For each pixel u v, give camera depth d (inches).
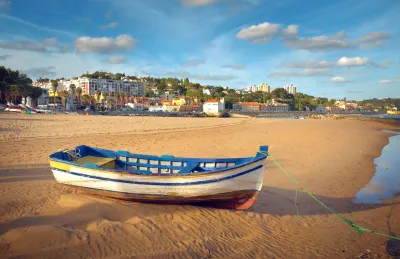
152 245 249.4
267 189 476.4
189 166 401.7
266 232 309.7
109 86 6013.8
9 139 844.6
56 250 222.8
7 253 213.6
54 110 2920.8
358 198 454.6
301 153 794.2
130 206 341.4
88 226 273.4
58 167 376.2
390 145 1047.6
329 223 351.3
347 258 261.9
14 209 310.3
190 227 297.9
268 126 1633.9
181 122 1964.8
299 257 258.2
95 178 356.8
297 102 7701.8
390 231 331.0
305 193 465.1
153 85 7662.4
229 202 360.5
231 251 256.8
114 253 228.7
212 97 5999.0
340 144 981.2
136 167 429.7
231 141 991.6
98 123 1603.1
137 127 1440.7
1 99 3127.5
